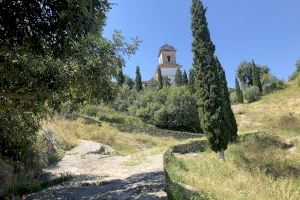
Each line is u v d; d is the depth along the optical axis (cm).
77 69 1125
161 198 998
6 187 1269
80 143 2569
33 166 1627
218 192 1202
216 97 2300
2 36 718
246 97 7131
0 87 956
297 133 3544
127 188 1198
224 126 2288
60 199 1138
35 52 755
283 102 6206
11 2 675
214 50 2367
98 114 4259
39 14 691
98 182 1373
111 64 1338
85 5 689
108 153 2428
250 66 9700
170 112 4594
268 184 1361
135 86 7544
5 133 1323
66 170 1828
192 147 2834
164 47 10588
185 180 1344
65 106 1398
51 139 2159
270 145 3075
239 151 2727
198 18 2364
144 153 2416
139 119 4697
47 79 993
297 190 1338
